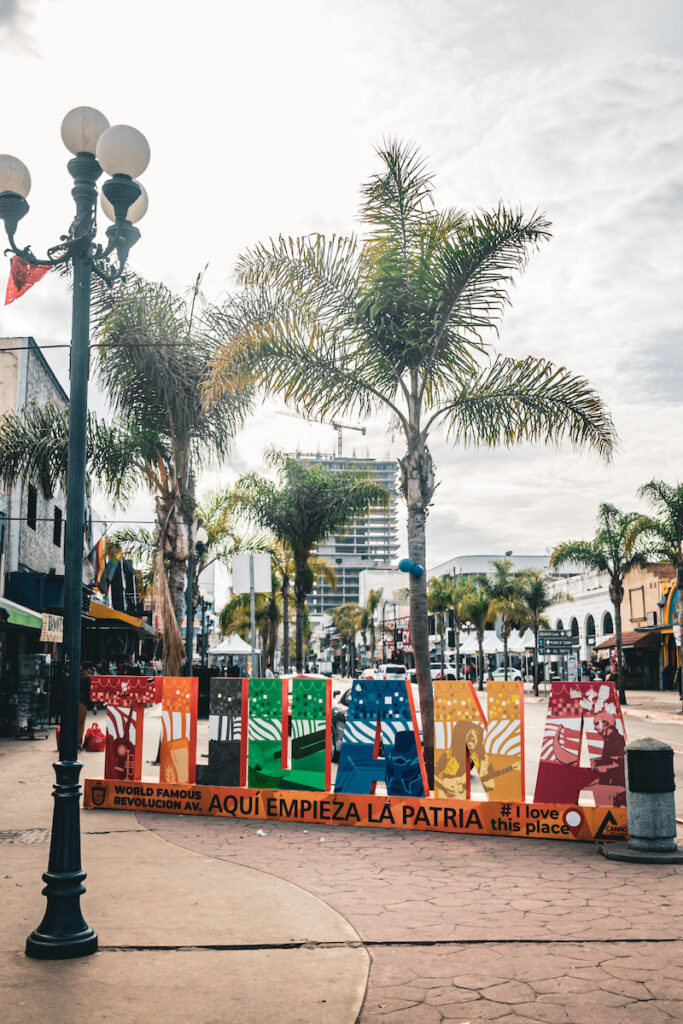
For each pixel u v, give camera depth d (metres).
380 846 8.11
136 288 15.19
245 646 37.97
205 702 27.22
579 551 37.44
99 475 16.73
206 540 24.30
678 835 8.45
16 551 23.61
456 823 8.80
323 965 4.89
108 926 5.56
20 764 14.11
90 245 5.83
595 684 8.60
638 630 51.00
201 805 9.79
